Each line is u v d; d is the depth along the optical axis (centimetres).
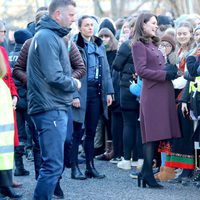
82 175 1098
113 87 1203
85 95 1066
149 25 1005
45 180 838
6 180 854
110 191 1011
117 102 1202
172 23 1281
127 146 1166
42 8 1143
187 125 1052
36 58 838
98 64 1095
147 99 1005
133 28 1020
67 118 872
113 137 1230
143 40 1006
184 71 1059
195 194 984
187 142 1056
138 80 1088
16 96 962
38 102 842
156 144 1047
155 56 1002
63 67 849
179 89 1081
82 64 994
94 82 1088
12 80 960
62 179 1100
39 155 1004
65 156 941
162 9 3428
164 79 988
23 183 1066
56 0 847
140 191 1006
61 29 842
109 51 1234
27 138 1267
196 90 1014
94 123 1097
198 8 2548
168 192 997
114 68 1144
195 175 1068
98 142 1291
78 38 1083
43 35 833
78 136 1092
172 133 1009
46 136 842
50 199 846
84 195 988
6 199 952
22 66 977
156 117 1002
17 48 1156
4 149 843
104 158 1277
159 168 1123
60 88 836
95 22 1318
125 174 1140
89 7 3941
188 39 1092
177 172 1104
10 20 3700
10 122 851
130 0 4266
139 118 1100
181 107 1053
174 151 1063
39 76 838
